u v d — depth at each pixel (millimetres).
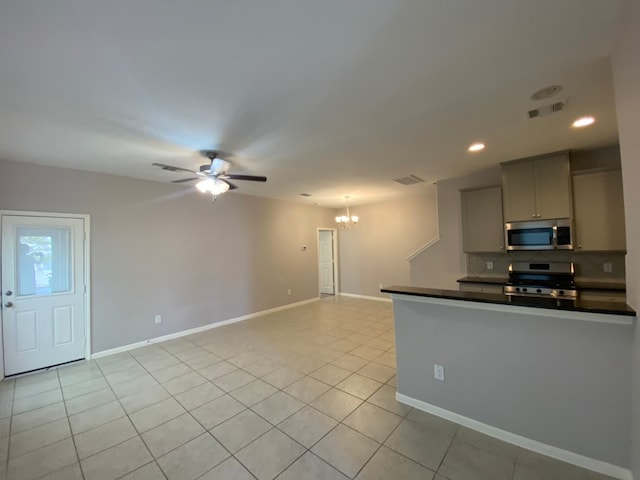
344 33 1476
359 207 7496
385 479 1746
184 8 1291
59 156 3232
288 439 2137
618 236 3232
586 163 3516
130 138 2758
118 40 1481
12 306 3312
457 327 2268
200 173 3234
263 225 6074
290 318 5629
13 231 3340
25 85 1867
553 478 1734
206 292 5043
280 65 1729
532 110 2367
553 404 1904
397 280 6840
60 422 2404
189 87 1937
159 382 3084
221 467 1885
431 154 3422
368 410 2479
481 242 4184
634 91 1351
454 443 2053
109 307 3977
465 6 1322
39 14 1297
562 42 1580
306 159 3512
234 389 2896
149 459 1972
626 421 1695
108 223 4000
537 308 1889
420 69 1803
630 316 1599
